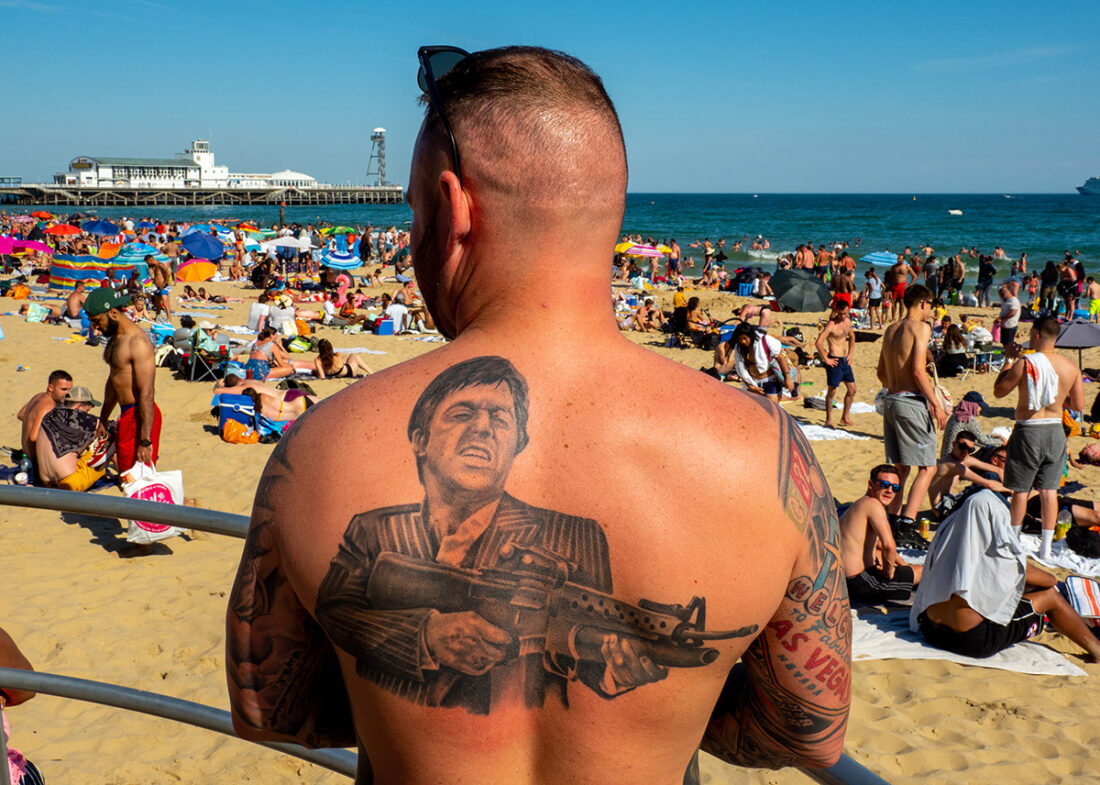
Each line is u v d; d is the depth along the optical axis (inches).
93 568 238.4
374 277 1098.1
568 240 31.6
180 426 415.8
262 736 37.3
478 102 31.7
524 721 30.2
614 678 29.6
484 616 29.6
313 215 4234.7
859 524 240.7
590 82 32.7
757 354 480.4
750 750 36.7
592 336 32.1
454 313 34.7
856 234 2785.4
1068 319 857.5
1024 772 164.7
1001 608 203.9
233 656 34.1
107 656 190.7
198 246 1115.3
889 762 167.8
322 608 30.6
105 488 302.8
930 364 404.2
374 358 616.4
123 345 260.7
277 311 658.2
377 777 32.4
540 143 31.0
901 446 283.6
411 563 29.7
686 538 29.4
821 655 32.2
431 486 30.0
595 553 29.5
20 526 270.5
